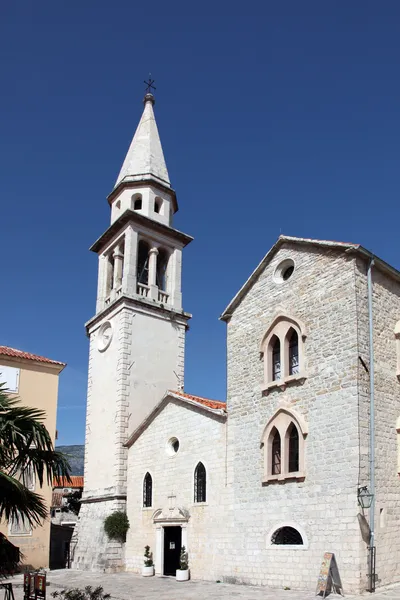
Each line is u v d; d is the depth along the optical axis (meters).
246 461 25.23
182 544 27.69
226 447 26.56
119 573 30.80
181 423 30.12
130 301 37.81
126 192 42.06
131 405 35.78
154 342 38.28
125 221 39.84
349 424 21.03
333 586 19.94
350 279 22.53
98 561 32.12
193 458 28.64
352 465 20.53
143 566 29.75
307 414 22.81
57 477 15.80
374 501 20.31
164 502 29.95
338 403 21.67
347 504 20.31
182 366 39.28
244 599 19.73
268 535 23.17
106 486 34.62
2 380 36.28
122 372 36.09
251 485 24.64
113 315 38.56
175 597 21.09
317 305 23.69
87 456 37.59
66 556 42.06
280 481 23.23
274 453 24.23
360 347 21.69
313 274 24.28
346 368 21.72
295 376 23.58
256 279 27.41
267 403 24.91
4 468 15.32
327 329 22.97
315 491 21.64
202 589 22.94
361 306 22.25
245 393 26.28
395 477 21.44
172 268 41.28
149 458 32.06
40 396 37.41
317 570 20.80
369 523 20.03
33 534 34.22
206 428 28.22
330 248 23.75
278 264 26.25
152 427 32.44
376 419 21.42
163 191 42.62
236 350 27.47
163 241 41.25
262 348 25.81
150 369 37.50
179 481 29.27
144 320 38.25
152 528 30.41
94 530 34.03
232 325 28.16
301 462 22.38
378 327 22.72
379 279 23.52
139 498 32.16
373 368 21.86
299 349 23.78
